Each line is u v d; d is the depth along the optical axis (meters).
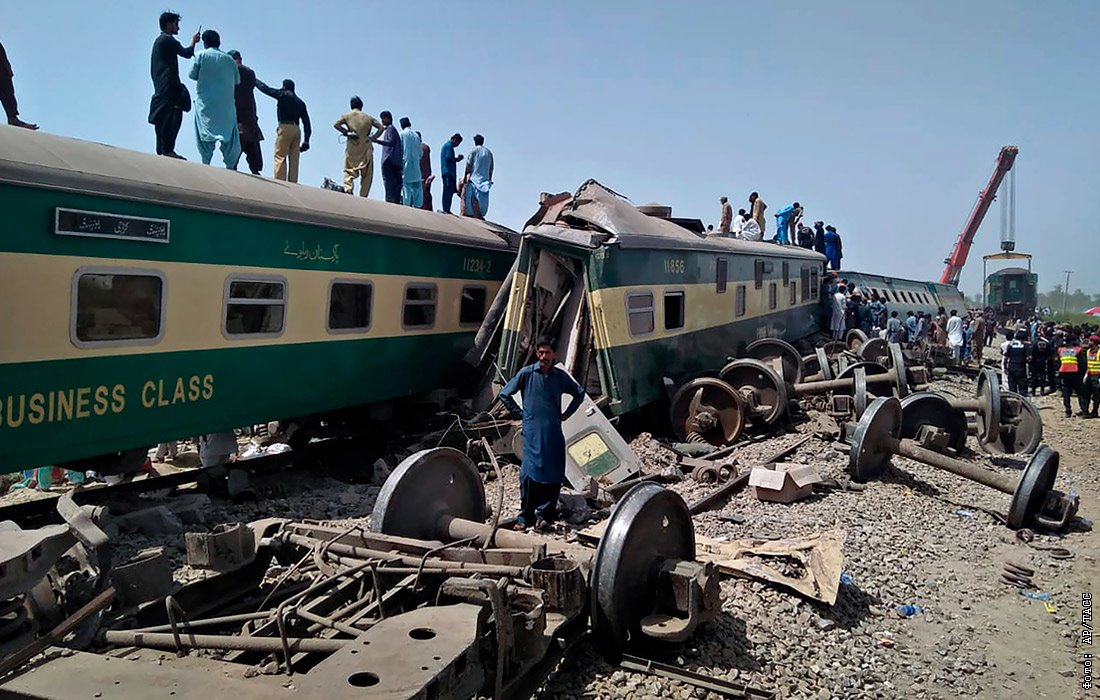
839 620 6.09
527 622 4.11
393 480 5.73
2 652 3.73
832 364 17.84
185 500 9.00
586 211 12.88
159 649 4.02
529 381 8.12
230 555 4.79
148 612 4.44
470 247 14.04
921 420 12.66
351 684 3.20
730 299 17.22
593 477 9.90
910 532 8.55
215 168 10.01
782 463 11.45
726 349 17.00
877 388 16.56
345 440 12.79
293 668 3.93
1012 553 8.27
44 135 8.05
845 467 11.09
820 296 25.62
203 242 9.09
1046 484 9.24
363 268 11.58
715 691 4.75
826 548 6.95
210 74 10.88
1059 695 5.23
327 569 4.83
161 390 8.73
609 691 4.67
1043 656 5.83
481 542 5.57
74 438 7.86
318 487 10.53
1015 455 13.03
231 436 10.58
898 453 10.48
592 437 10.31
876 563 7.40
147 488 9.56
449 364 13.76
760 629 5.68
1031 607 6.80
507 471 10.68
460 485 6.44
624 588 4.82
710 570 4.98
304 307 10.58
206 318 9.20
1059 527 9.03
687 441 12.77
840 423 13.17
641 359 12.90
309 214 10.49
